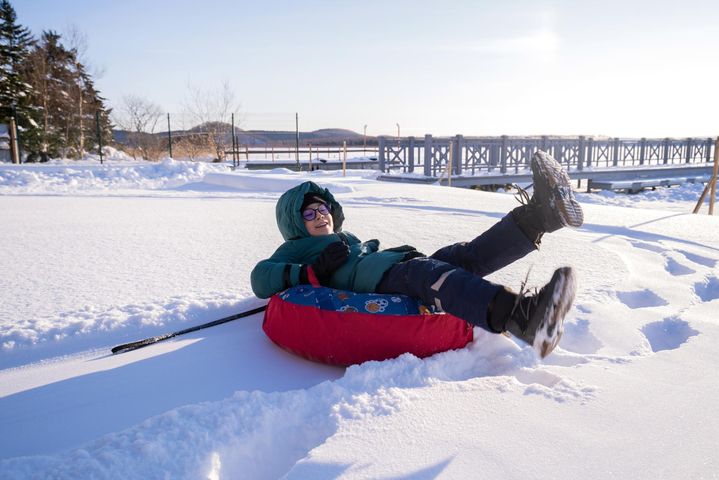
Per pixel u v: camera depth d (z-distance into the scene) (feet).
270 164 87.51
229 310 10.27
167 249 16.62
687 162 86.94
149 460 4.96
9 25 106.93
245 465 5.46
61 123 106.32
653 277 12.48
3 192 40.16
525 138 63.57
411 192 37.01
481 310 6.56
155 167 55.01
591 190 66.28
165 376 7.43
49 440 5.87
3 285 12.10
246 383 7.20
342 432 5.45
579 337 8.57
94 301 10.77
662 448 4.87
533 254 14.89
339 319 7.44
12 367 7.92
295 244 9.14
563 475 4.54
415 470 4.73
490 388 6.30
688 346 7.63
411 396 6.16
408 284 7.55
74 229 20.97
